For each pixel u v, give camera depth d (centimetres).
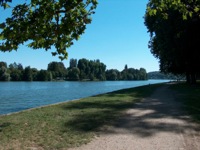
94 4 647
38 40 628
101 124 1129
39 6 599
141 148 824
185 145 857
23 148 808
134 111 1498
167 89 3725
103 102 1953
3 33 589
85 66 15500
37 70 13375
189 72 4722
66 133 974
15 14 591
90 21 645
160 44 4038
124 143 870
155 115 1366
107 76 17538
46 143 857
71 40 659
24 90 6009
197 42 3562
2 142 862
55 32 620
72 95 4488
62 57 672
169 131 1027
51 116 1313
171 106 1728
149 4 946
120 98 2273
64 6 606
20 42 612
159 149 817
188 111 1497
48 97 4075
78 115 1342
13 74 12612
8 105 2933
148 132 1009
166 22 3659
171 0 907
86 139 905
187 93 2822
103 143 867
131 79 18775
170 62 4503
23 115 1342
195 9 952
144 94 2772
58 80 14625
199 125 1132
